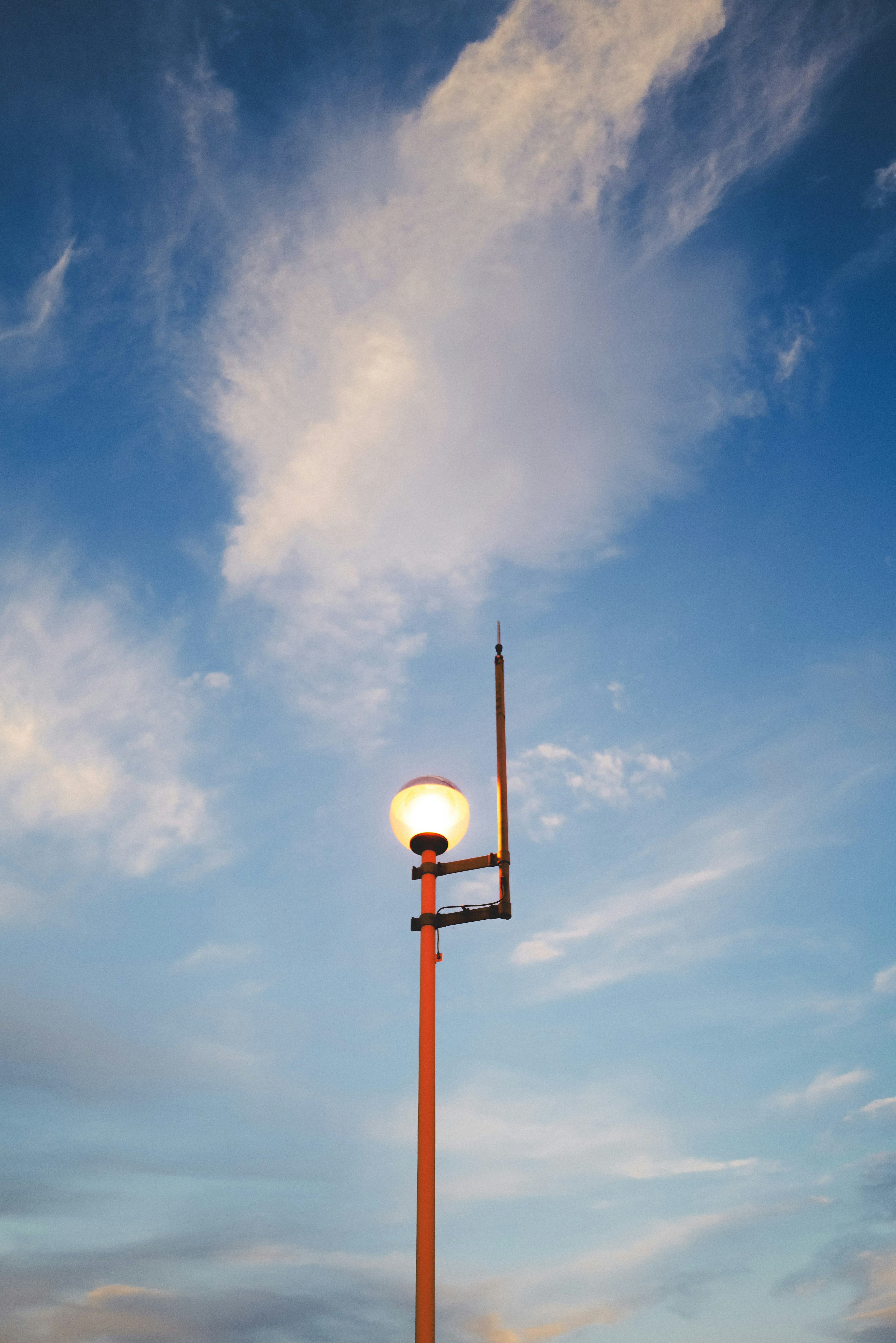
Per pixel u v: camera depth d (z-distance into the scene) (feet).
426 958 36.06
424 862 38.32
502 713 42.14
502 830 38.81
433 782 39.37
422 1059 34.17
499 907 36.70
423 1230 31.42
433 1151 32.60
